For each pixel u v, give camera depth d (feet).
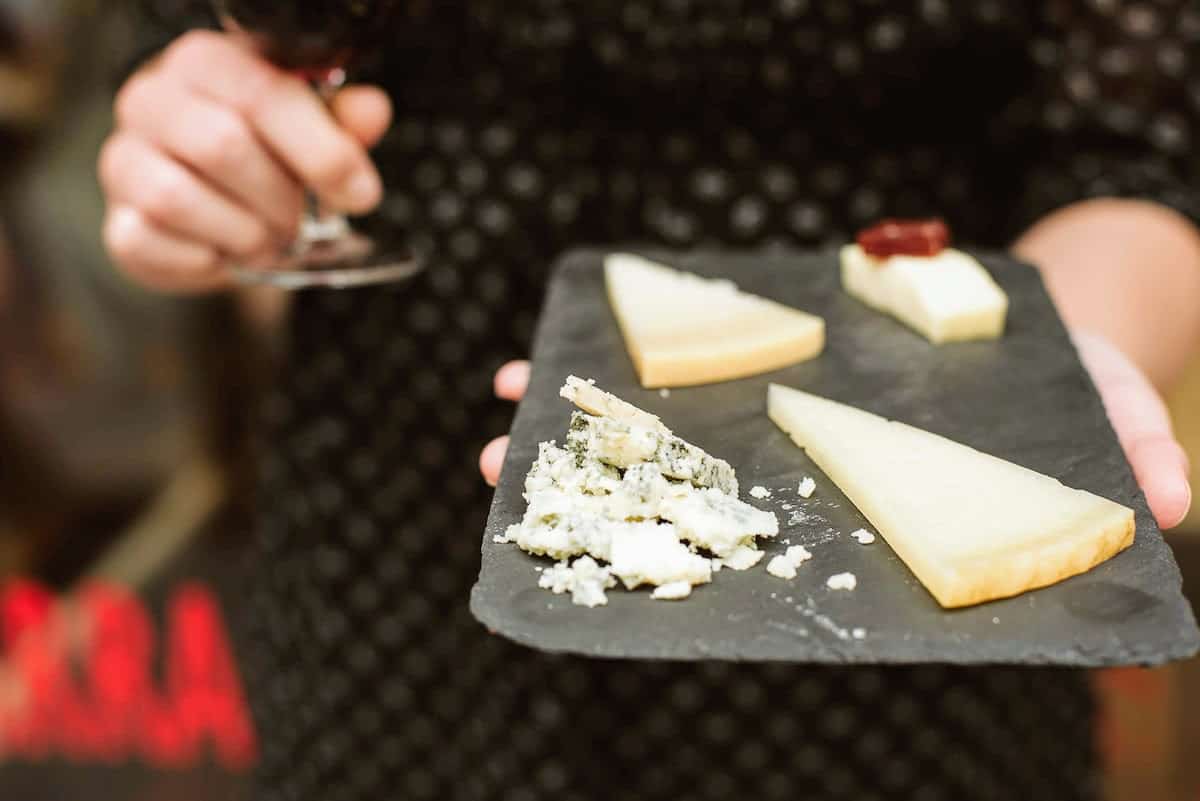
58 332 6.37
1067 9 3.66
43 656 6.24
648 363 2.81
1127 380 2.71
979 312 2.99
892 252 3.25
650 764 3.82
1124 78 3.66
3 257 6.18
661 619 1.98
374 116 3.43
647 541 2.11
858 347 3.04
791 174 3.79
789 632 1.94
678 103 3.72
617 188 3.83
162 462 6.86
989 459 2.37
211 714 5.96
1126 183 3.63
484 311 3.92
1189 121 3.69
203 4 3.89
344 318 3.96
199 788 5.62
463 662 4.00
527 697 3.75
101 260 6.38
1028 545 2.05
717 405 2.77
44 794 5.58
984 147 3.90
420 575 4.10
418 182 3.84
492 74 3.73
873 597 2.04
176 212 3.32
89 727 5.93
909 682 3.67
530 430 2.54
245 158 3.26
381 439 4.04
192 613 6.37
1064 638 1.90
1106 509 2.14
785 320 3.03
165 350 6.61
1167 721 5.15
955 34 3.57
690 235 3.86
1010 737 3.83
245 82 3.23
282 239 3.65
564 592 2.05
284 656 4.30
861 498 2.31
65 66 6.10
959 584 1.98
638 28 3.60
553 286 3.45
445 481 4.04
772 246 3.87
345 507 4.10
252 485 6.88
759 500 2.38
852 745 3.76
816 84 3.66
